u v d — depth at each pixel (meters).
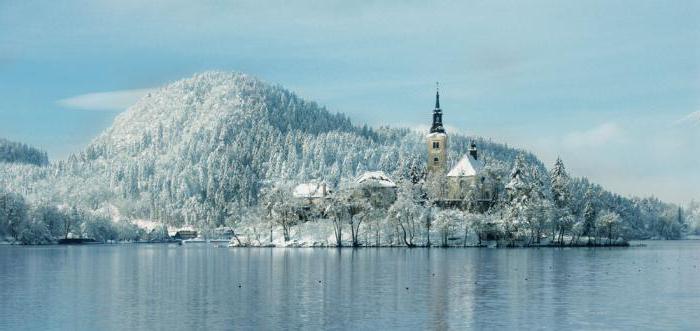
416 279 109.56
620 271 128.38
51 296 89.06
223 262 156.50
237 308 77.38
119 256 197.00
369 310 75.94
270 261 157.12
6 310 76.69
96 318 71.00
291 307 78.06
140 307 78.38
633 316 72.69
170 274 122.38
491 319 70.38
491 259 159.62
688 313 74.81
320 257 171.50
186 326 66.44
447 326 66.50
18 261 168.88
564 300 84.62
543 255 179.38
